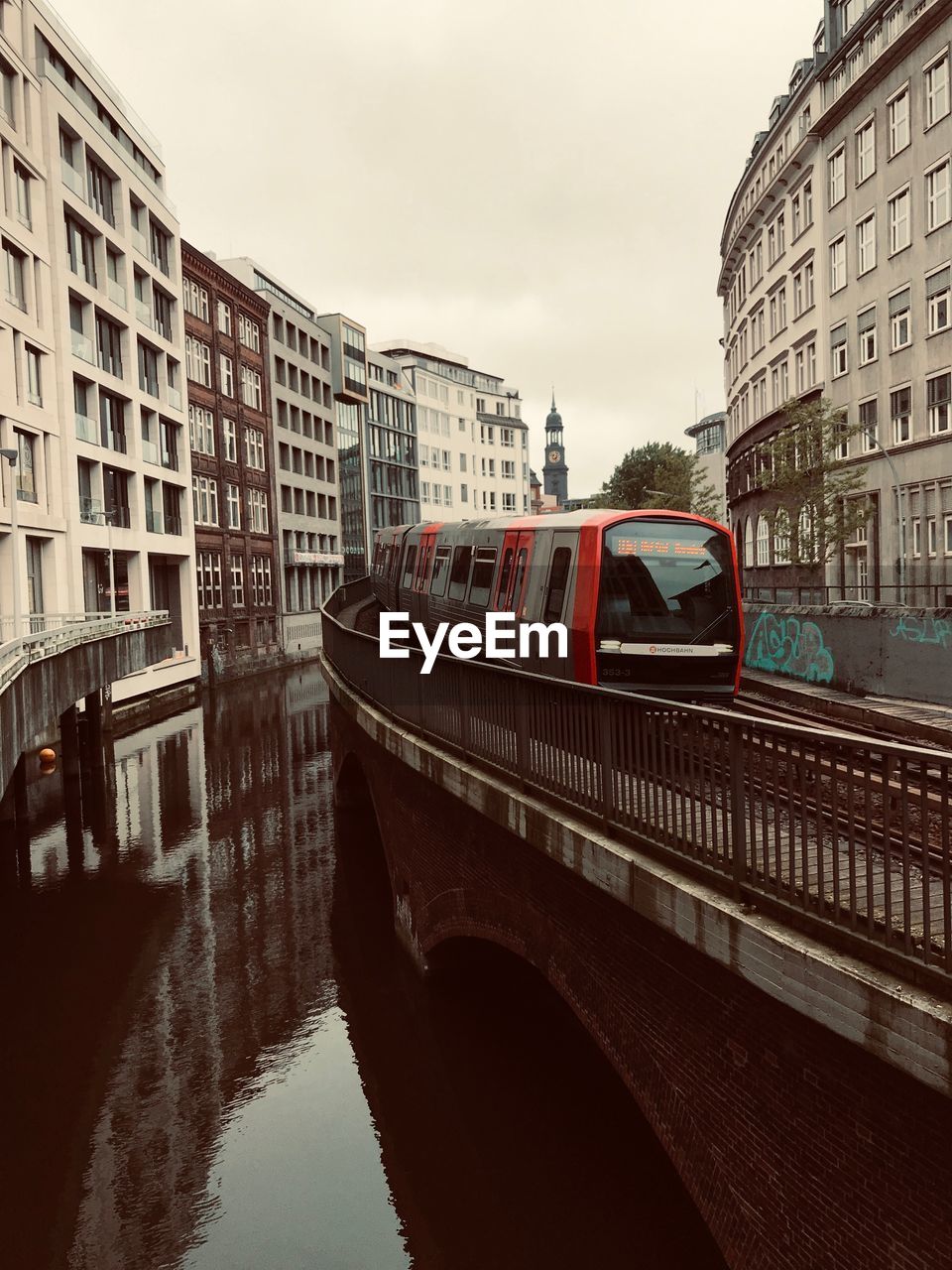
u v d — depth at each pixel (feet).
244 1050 42.22
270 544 207.72
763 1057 17.70
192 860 67.67
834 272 124.57
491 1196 32.32
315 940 53.16
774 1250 17.49
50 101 112.98
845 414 101.19
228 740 112.88
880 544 112.37
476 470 326.03
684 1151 20.43
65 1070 41.01
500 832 30.50
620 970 22.82
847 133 117.70
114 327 135.54
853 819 15.38
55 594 110.52
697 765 19.63
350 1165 34.19
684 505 198.39
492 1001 45.32
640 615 42.19
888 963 14.64
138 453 137.49
